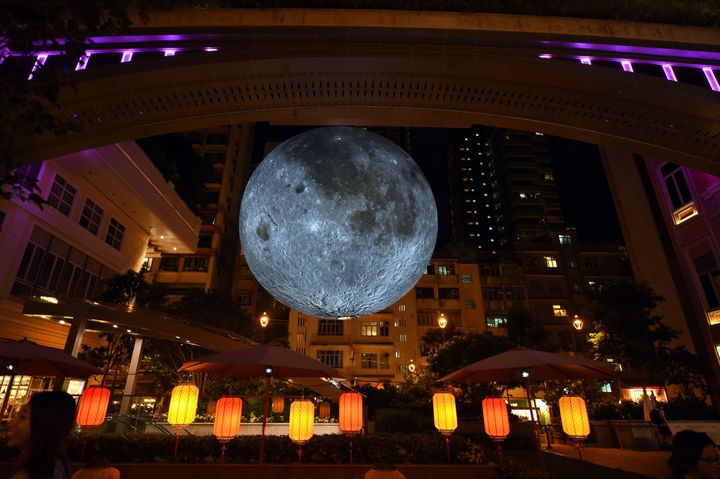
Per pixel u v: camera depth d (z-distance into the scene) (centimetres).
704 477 281
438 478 837
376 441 911
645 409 1709
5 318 1609
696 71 1318
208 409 1525
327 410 1625
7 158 645
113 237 2403
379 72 1249
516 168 6706
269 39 1230
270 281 672
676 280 2495
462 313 4391
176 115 1275
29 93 606
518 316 2505
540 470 786
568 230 5134
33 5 573
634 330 2130
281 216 632
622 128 1312
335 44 1225
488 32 1260
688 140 1267
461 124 1428
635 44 1294
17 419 219
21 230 1705
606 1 1288
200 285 3834
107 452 864
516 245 4925
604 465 1134
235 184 4734
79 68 1183
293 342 3981
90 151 1856
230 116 1334
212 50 1228
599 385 2345
